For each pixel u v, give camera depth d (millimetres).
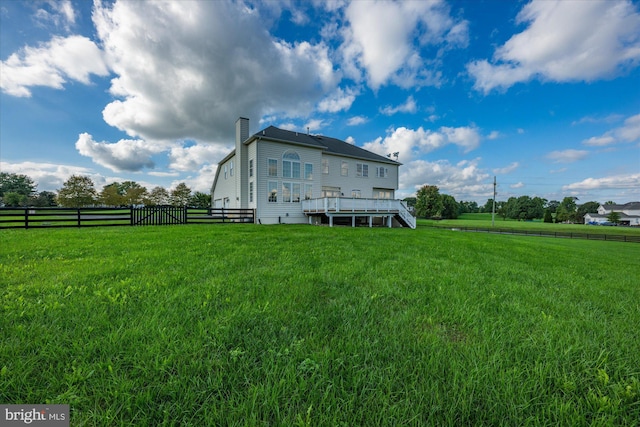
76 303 2268
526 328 2084
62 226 10031
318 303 2482
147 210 12320
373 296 2664
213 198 26266
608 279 4070
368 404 1239
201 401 1241
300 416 1151
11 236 6797
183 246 5527
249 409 1194
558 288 3352
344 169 20844
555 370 1495
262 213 16344
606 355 1635
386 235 9453
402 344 1766
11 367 1379
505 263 4938
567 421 1184
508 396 1282
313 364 1464
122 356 1533
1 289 2617
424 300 2672
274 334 1833
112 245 5461
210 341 1699
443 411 1214
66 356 1501
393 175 23828
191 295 2576
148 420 1149
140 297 2473
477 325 2098
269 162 16703
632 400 1290
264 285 2975
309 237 7867
